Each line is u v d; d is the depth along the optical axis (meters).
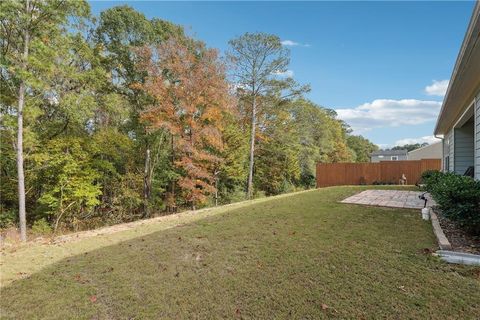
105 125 12.61
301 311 2.27
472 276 2.67
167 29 12.55
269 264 3.22
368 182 16.50
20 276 3.26
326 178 17.47
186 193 12.96
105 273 3.24
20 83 8.09
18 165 8.20
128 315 2.37
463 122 8.34
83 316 2.38
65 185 10.41
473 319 2.04
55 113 10.49
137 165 13.58
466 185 3.79
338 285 2.63
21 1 7.44
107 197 12.65
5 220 10.01
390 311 2.19
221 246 3.98
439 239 3.60
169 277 3.05
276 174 19.83
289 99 17.45
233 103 12.75
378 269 2.90
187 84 11.34
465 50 3.96
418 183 14.26
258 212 6.36
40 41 7.74
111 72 11.91
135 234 5.05
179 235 4.71
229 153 14.83
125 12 11.48
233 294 2.61
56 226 10.05
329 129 28.95
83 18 9.30
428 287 2.50
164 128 11.60
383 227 4.48
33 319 2.36
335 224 4.79
